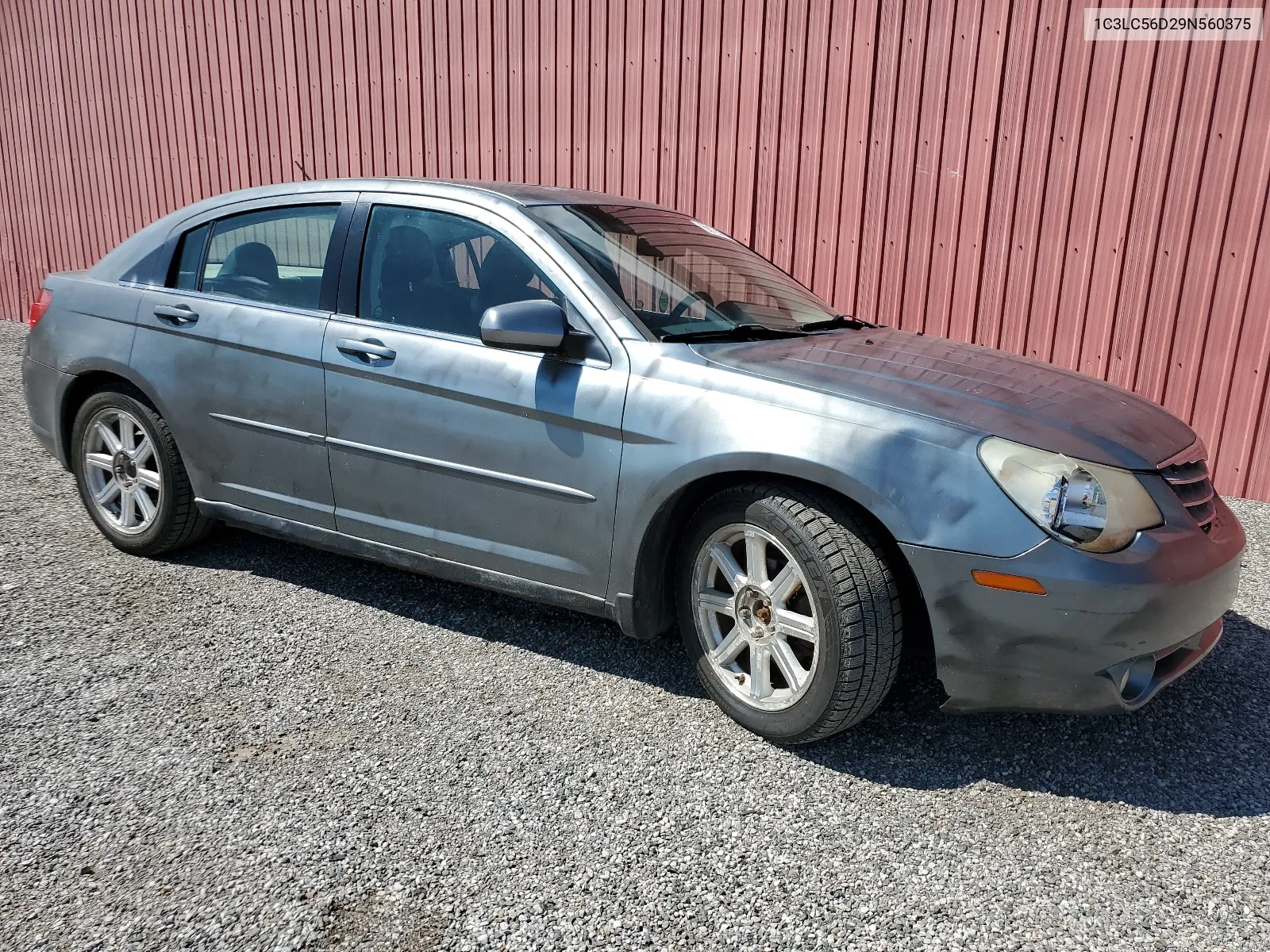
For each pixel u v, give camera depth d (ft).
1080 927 7.29
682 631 10.37
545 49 24.75
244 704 10.22
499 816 8.44
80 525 15.58
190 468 13.15
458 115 26.48
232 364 12.48
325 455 11.92
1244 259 18.06
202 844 7.98
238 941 6.95
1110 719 10.47
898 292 21.49
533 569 10.77
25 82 35.06
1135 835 8.45
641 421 9.75
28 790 8.63
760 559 9.52
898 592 9.01
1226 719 10.53
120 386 13.74
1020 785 9.18
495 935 7.06
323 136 28.96
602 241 11.38
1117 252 19.13
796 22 21.43
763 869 7.85
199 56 30.76
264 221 12.84
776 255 22.71
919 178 20.76
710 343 10.48
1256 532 16.87
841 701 9.01
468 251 11.32
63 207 35.76
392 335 11.37
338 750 9.41
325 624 12.21
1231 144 17.79
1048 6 18.88
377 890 7.50
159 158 32.65
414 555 11.64
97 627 11.92
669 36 22.98
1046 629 8.39
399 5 26.63
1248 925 7.35
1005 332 20.56
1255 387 18.39
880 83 20.77
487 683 10.85
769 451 9.07
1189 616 8.79
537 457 10.39
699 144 23.16
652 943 7.01
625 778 9.08
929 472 8.63
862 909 7.42
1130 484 8.81
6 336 34.83
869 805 8.79
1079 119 19.02
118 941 6.93
